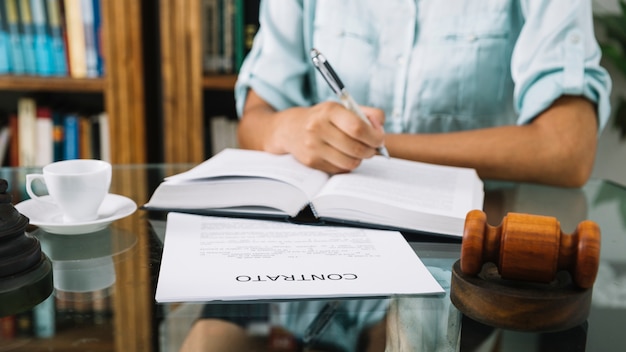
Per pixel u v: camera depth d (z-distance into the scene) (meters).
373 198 0.74
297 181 0.80
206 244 0.65
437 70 1.34
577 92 1.13
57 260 0.61
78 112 2.03
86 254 0.63
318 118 0.89
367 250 0.64
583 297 0.49
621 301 0.53
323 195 0.74
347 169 0.88
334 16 1.38
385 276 0.57
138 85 1.91
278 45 1.38
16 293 0.52
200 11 1.88
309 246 0.65
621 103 2.02
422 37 1.35
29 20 1.88
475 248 0.51
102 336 0.45
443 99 1.36
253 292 0.52
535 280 0.50
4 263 0.53
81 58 1.91
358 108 0.89
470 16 1.33
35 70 1.91
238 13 1.92
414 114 1.38
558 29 1.18
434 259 0.63
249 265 0.59
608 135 2.12
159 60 2.03
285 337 0.45
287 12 1.39
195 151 1.95
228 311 0.49
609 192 0.97
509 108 1.40
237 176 0.83
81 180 0.68
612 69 2.05
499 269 0.51
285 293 0.52
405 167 0.95
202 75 1.92
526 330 0.48
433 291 0.54
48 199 0.77
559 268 0.51
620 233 0.74
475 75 1.33
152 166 1.07
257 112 1.28
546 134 1.09
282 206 0.74
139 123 1.93
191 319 0.48
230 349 0.43
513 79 1.28
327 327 0.47
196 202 0.77
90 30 1.90
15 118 1.98
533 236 0.50
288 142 0.98
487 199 0.89
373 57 1.38
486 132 1.11
